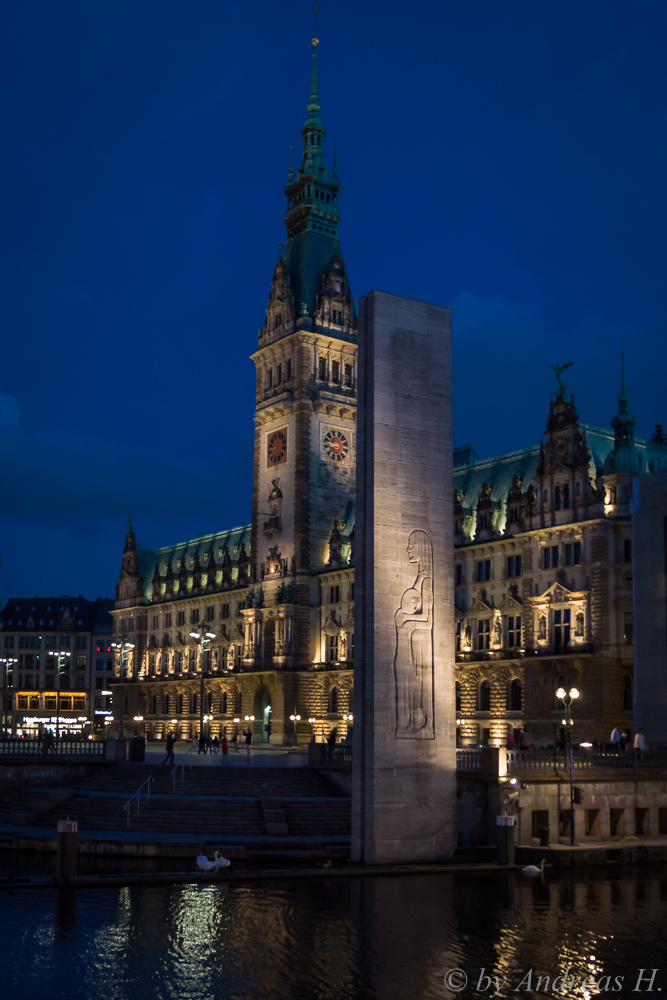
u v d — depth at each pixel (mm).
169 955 36344
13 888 47188
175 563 185750
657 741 75312
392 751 54312
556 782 58906
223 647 161000
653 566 77438
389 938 38875
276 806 62750
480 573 116188
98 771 75312
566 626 101938
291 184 149000
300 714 133875
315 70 151125
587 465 102688
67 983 33188
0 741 77312
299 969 34938
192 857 56688
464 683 115062
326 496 138750
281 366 142875
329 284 142750
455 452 135625
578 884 49844
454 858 55281
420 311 58781
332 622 133875
